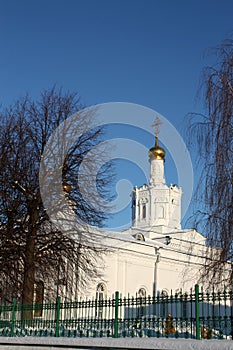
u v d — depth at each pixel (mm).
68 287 24906
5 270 24000
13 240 24250
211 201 14039
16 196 24578
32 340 15219
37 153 25219
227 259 13625
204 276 13969
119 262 38031
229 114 14484
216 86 15008
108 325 13086
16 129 25188
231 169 14055
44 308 15961
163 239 48469
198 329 10789
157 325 11789
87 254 27734
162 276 41156
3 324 18344
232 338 10117
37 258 24250
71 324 14477
